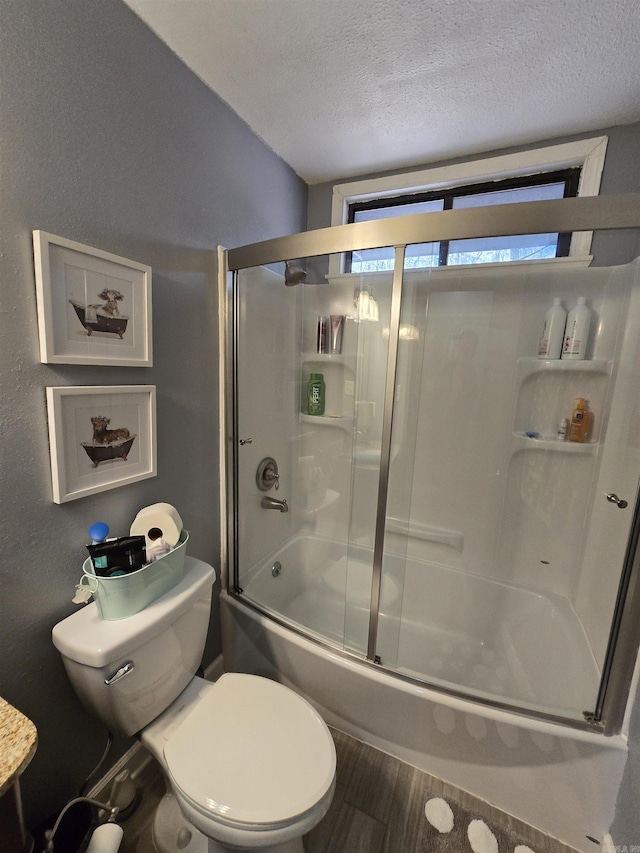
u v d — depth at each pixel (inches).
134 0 36.4
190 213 48.3
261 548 69.6
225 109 51.7
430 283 63.2
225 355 56.6
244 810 29.9
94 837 34.1
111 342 38.8
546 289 58.0
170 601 39.0
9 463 31.8
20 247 30.8
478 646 63.9
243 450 62.5
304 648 51.8
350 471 72.8
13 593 33.2
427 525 71.0
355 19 37.6
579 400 57.7
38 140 31.2
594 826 40.1
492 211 41.1
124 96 37.9
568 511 60.8
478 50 41.0
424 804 44.5
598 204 37.6
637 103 48.6
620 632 39.3
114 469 40.8
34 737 21.3
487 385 63.8
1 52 28.2
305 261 57.5
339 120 54.5
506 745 42.5
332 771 33.2
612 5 34.9
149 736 38.2
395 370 58.5
